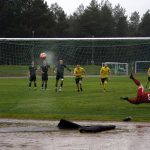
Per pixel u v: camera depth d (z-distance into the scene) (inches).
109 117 1010.1
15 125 893.2
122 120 964.0
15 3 6107.3
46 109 1166.3
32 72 1990.7
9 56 3949.3
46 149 629.0
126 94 1631.4
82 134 772.0
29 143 679.1
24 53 3961.6
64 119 908.6
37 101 1374.3
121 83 2411.4
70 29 6825.8
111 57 4168.3
